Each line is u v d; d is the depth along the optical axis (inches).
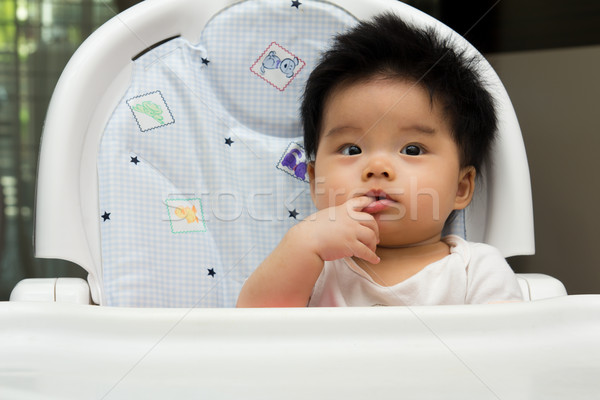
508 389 17.9
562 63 56.1
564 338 21.1
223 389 17.8
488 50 61.0
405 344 20.3
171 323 20.6
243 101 37.4
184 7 36.9
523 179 34.8
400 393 17.6
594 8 54.1
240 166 36.9
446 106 32.7
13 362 19.3
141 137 35.5
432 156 32.4
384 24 34.3
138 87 35.9
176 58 36.9
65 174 32.5
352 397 17.4
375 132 32.1
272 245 36.3
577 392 17.7
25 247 66.3
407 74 32.6
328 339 20.3
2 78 67.2
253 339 20.2
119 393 17.6
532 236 34.4
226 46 37.3
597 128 53.6
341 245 30.9
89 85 34.3
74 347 20.1
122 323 20.6
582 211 54.6
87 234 33.4
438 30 36.5
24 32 67.4
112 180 34.3
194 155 36.3
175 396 17.5
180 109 36.5
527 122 58.8
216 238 35.9
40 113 67.3
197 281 34.7
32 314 20.9
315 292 33.4
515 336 21.0
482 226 36.1
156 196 35.0
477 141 34.7
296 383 18.2
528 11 58.1
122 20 35.8
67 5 67.5
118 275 33.3
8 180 66.6
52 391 17.7
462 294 31.9
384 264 33.3
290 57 37.6
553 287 32.6
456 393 17.6
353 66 33.0
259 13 37.5
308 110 35.3
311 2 37.5
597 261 53.5
